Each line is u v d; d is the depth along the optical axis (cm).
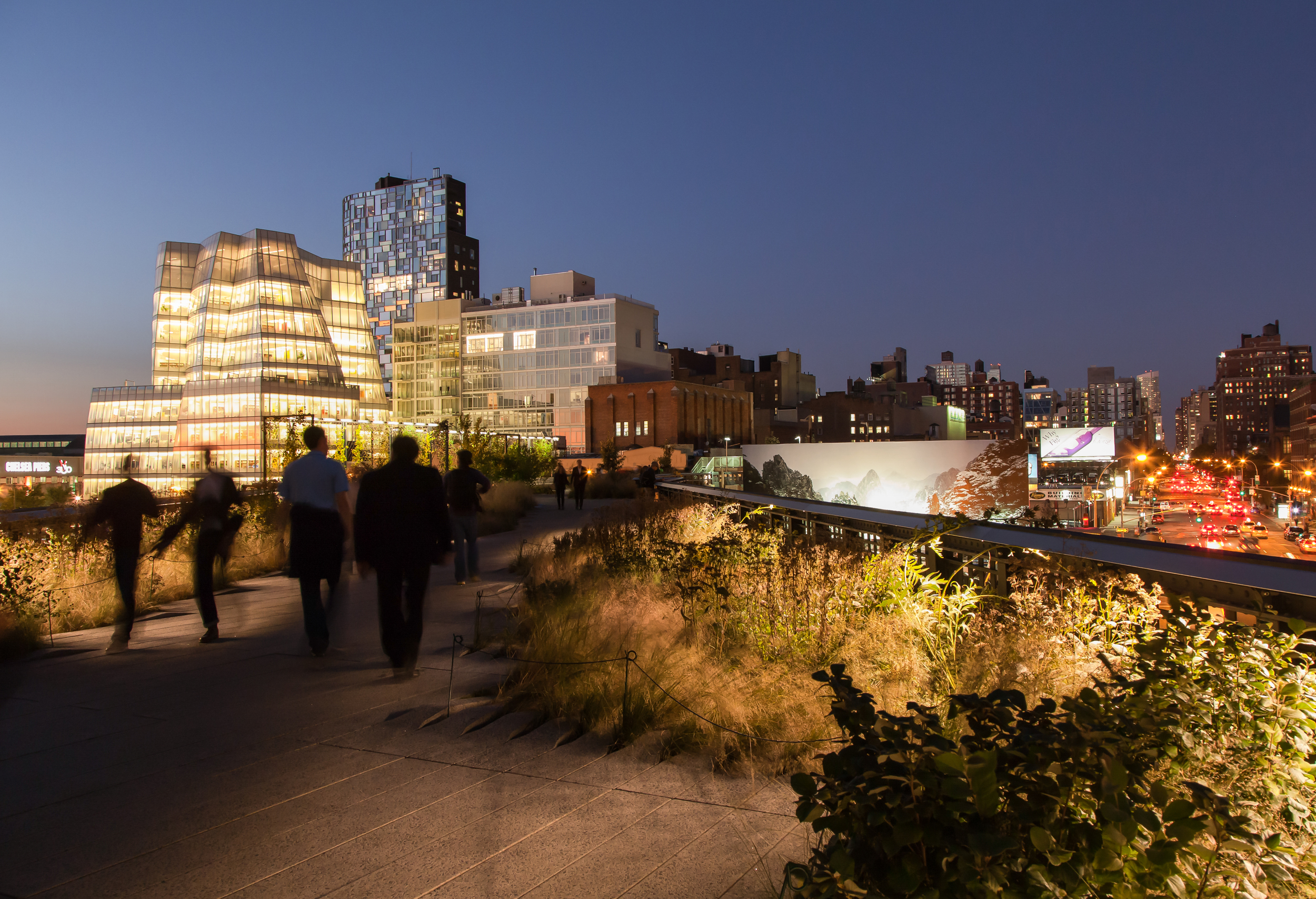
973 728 235
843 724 237
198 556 775
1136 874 205
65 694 596
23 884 314
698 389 10931
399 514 617
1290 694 272
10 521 1138
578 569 934
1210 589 363
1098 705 248
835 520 821
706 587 636
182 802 391
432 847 339
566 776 415
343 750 460
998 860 203
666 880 306
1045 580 435
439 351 12056
